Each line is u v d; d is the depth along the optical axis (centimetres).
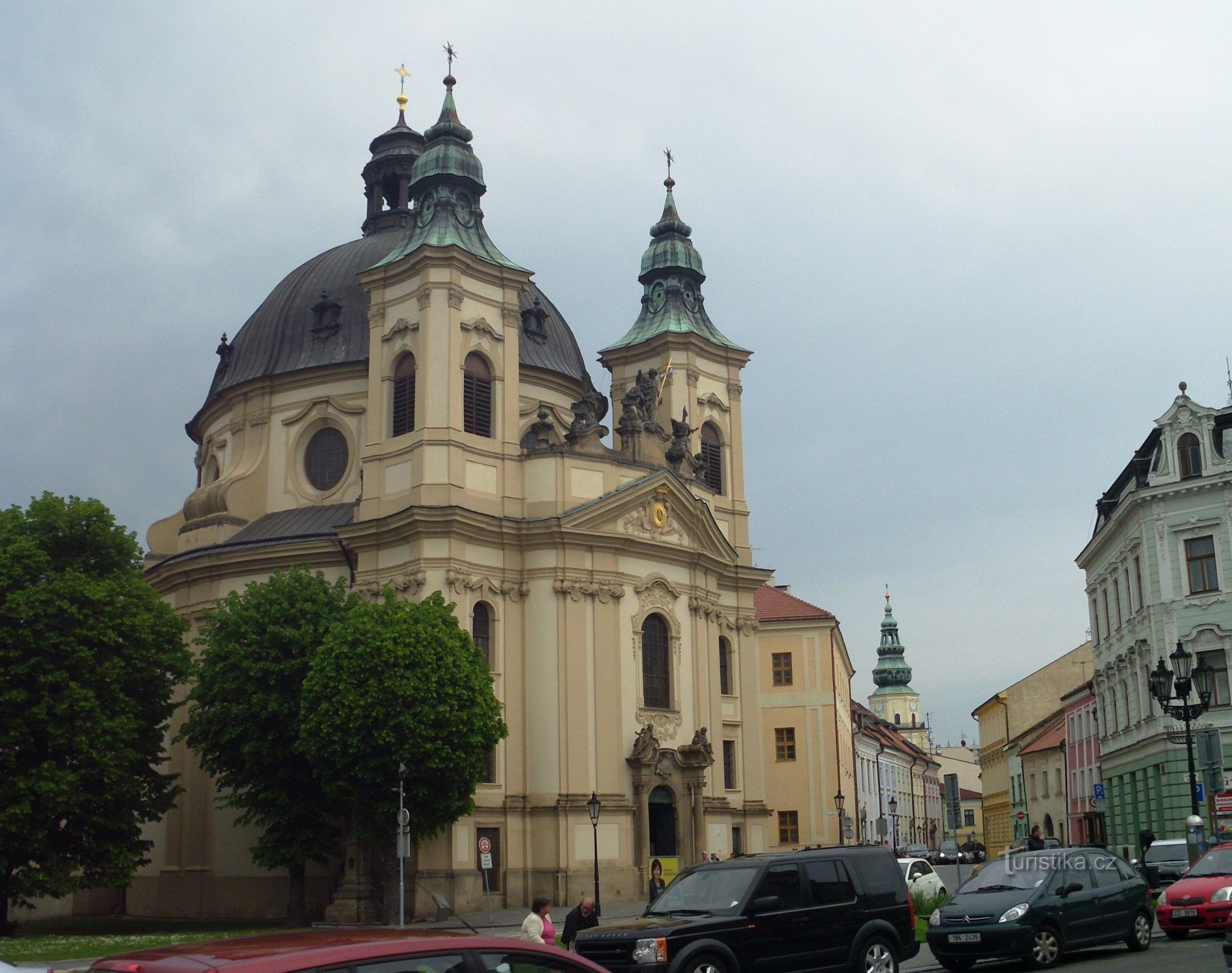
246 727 4934
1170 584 5891
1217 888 2955
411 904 5069
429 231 6119
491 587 5744
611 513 6034
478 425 5941
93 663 4688
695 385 7156
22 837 4472
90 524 5056
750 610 7000
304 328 6706
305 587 5238
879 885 2361
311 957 982
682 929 2078
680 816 5984
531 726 5738
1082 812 8581
